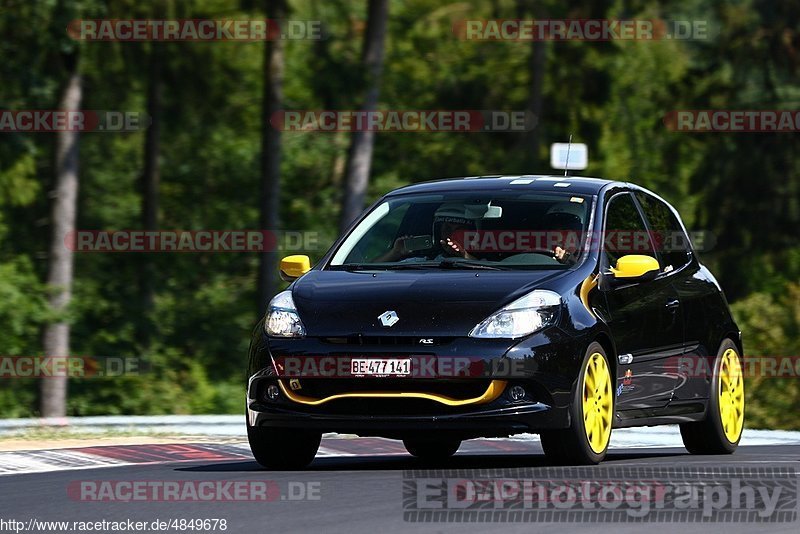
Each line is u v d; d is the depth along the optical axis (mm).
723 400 37500
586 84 128875
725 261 125562
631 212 35469
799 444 43469
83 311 115500
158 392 110812
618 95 146750
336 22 114125
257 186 133250
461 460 35750
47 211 115125
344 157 133125
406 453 38344
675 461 33250
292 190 132375
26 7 85188
